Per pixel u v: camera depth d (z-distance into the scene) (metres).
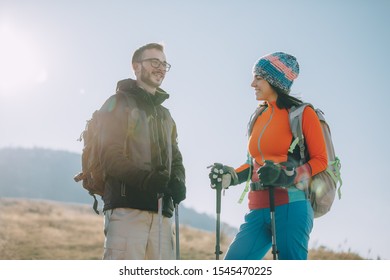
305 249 7.03
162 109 7.55
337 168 7.24
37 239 24.33
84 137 7.34
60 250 22.52
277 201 7.02
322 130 7.20
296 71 7.32
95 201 7.36
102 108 7.21
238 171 7.38
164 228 7.25
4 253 21.06
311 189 7.14
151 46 7.56
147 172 6.88
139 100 7.29
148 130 7.22
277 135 7.18
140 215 7.04
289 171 6.84
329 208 7.21
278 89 7.27
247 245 7.18
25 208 36.00
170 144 7.41
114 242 6.98
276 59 7.27
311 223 7.10
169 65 7.58
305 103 7.18
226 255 7.25
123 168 6.87
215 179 7.18
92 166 7.19
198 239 24.09
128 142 7.14
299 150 7.18
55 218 32.44
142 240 7.03
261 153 7.22
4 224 26.88
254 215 7.20
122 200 6.98
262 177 6.82
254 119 7.41
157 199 7.07
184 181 7.48
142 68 7.51
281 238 7.00
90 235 26.59
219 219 7.20
